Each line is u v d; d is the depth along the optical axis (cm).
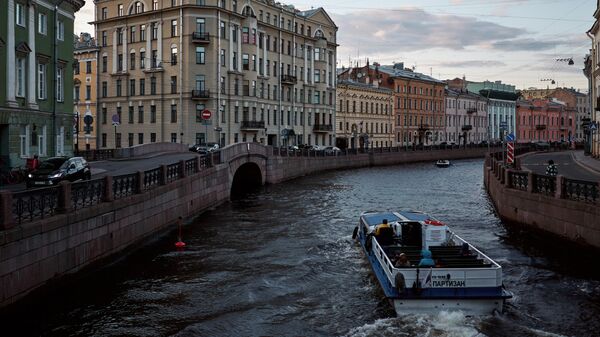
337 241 2320
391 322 1353
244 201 3650
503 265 1888
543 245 2153
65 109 3600
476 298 1366
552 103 14450
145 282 1712
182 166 2745
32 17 3144
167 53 6356
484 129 12519
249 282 1722
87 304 1513
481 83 13150
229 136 6488
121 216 1909
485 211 3206
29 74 3130
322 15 8250
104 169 3300
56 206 1539
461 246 1686
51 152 3388
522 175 2448
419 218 2116
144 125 6581
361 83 9381
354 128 9000
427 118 10825
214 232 2505
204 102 6269
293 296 1596
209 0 6278
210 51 6247
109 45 6856
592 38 5131
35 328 1336
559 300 1533
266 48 7112
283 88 7488
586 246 1852
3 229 1283
